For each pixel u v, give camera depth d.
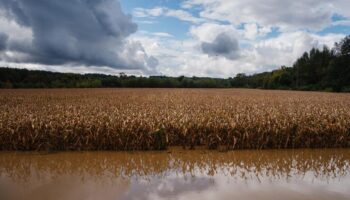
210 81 95.69
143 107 18.50
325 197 6.34
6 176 7.84
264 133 11.11
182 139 11.33
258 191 6.68
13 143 10.67
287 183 7.26
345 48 66.31
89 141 10.84
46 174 8.03
